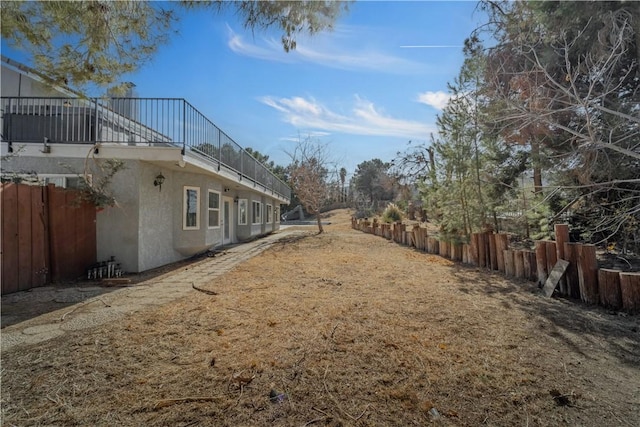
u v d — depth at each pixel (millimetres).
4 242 5055
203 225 8875
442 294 4879
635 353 2881
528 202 7148
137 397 2197
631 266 5484
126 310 4176
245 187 13234
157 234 7582
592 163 5250
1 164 6355
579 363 2707
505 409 2092
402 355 2822
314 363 2674
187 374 2498
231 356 2803
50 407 2090
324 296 4793
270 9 3352
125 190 6848
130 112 7352
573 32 5090
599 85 5105
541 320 3699
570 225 6449
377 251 10336
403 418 1999
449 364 2670
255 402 2150
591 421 1981
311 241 13531
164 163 7188
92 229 6656
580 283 4391
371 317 3818
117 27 3525
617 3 4723
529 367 2631
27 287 5387
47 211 5801
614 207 5633
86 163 6535
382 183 33688
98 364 2660
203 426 1914
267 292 5059
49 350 2938
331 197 31266
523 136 6105
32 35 3404
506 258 6102
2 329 3500
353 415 2023
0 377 2453
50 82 4105
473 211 7879
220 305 4340
